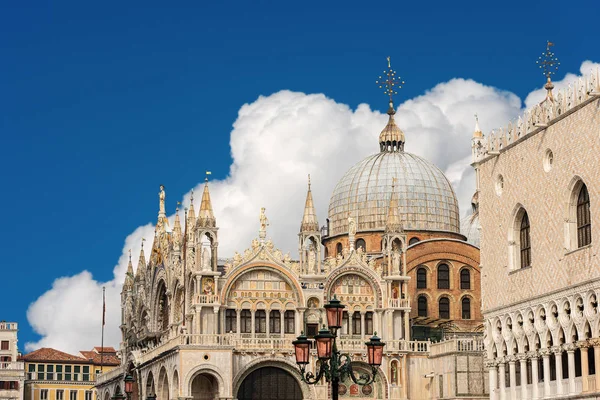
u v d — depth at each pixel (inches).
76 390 7317.9
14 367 6963.6
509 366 3587.6
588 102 3152.1
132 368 5418.3
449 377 4330.7
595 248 3100.4
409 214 5620.1
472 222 6274.6
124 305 6018.7
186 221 4719.5
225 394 4338.1
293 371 4480.8
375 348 2399.1
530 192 3474.4
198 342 4365.2
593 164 3122.5
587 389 3107.8
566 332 3233.3
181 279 4739.2
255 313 4539.9
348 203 5713.6
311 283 4606.3
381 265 4862.2
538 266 3410.4
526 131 3518.7
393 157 5797.2
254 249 4566.9
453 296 5344.5
